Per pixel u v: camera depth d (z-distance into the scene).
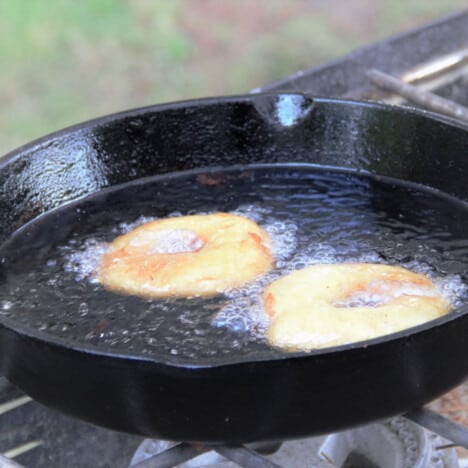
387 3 2.75
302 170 1.07
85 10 2.66
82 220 1.03
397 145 1.05
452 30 1.22
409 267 0.97
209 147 1.07
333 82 1.16
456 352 0.85
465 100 1.21
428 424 0.89
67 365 0.84
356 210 1.02
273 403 0.84
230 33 2.60
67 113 2.24
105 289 0.96
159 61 2.47
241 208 1.03
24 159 1.02
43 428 1.02
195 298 0.95
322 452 0.96
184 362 0.83
